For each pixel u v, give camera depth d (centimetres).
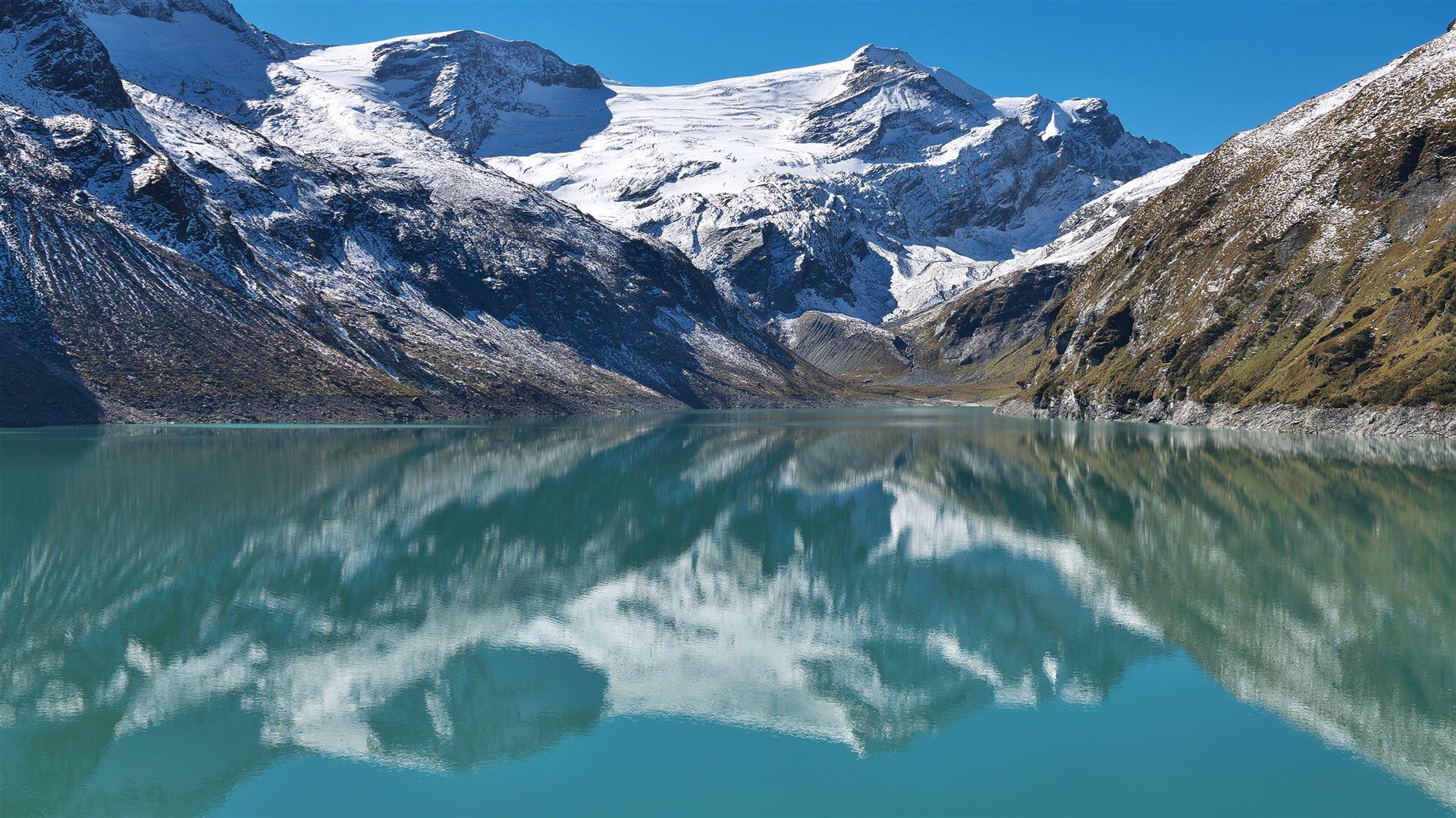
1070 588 4188
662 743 2617
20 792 2353
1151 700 2869
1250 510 6050
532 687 3017
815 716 2792
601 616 3778
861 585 4300
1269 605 3828
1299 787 2334
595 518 6122
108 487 6950
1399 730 2638
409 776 2433
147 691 2972
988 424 17975
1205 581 4234
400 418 18000
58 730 2709
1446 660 3147
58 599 3944
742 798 2303
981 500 6862
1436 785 2334
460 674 3133
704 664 3231
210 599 3959
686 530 5709
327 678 3098
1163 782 2358
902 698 2920
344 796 2338
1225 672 3086
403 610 3838
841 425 18325
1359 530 5297
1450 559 4541
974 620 3712
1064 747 2566
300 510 6156
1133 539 5244
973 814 2233
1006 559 4822
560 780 2403
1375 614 3678
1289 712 2764
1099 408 18262
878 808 2252
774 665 3222
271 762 2512
